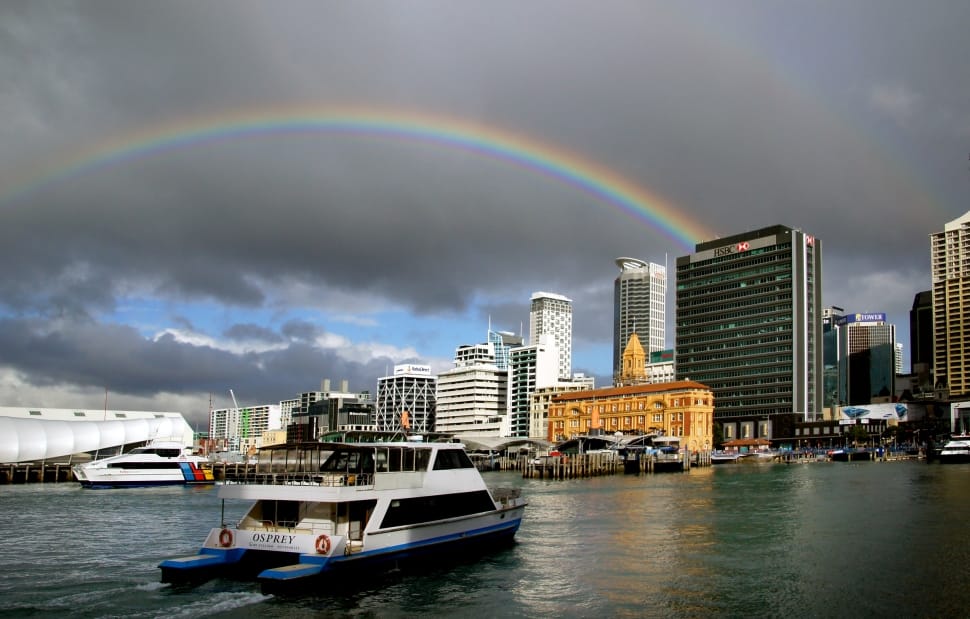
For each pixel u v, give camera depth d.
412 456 51.34
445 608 42.56
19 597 43.75
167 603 42.19
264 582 42.69
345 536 44.72
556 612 42.25
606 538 66.75
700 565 54.62
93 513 87.75
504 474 183.88
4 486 135.50
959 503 92.62
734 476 161.75
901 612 42.50
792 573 51.84
